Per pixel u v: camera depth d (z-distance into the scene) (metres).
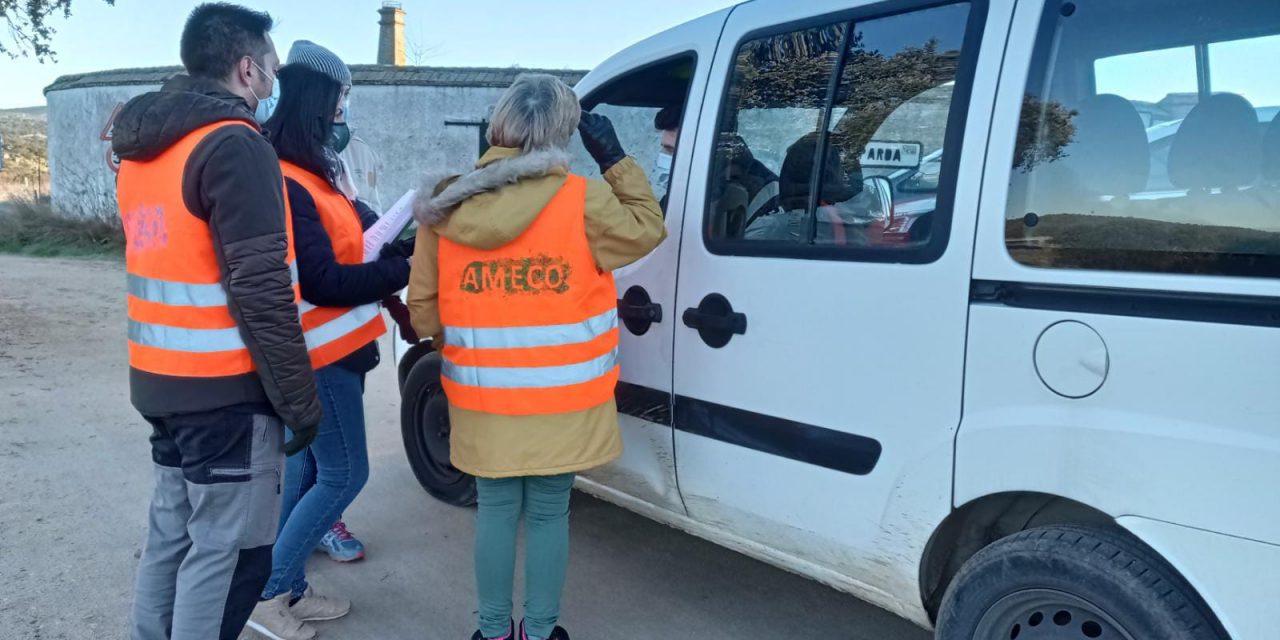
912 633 3.14
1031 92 2.09
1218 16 1.90
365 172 5.60
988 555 2.15
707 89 2.81
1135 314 1.88
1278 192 1.79
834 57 2.50
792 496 2.52
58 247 13.36
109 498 4.12
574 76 12.51
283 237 2.17
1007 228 2.08
